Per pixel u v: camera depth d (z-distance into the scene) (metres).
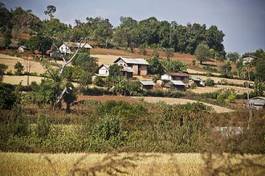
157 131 30.11
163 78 94.12
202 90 86.38
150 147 27.80
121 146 27.62
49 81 55.66
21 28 101.62
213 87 91.00
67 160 19.06
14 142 25.83
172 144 28.44
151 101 67.25
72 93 54.91
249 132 12.89
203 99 73.69
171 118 32.56
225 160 9.63
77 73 67.94
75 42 80.38
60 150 26.28
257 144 11.97
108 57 112.00
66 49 78.06
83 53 84.56
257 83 73.00
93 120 30.17
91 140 27.70
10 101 39.88
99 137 28.19
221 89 81.12
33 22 101.12
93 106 50.19
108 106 39.72
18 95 46.34
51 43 87.75
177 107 50.66
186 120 31.17
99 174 12.79
